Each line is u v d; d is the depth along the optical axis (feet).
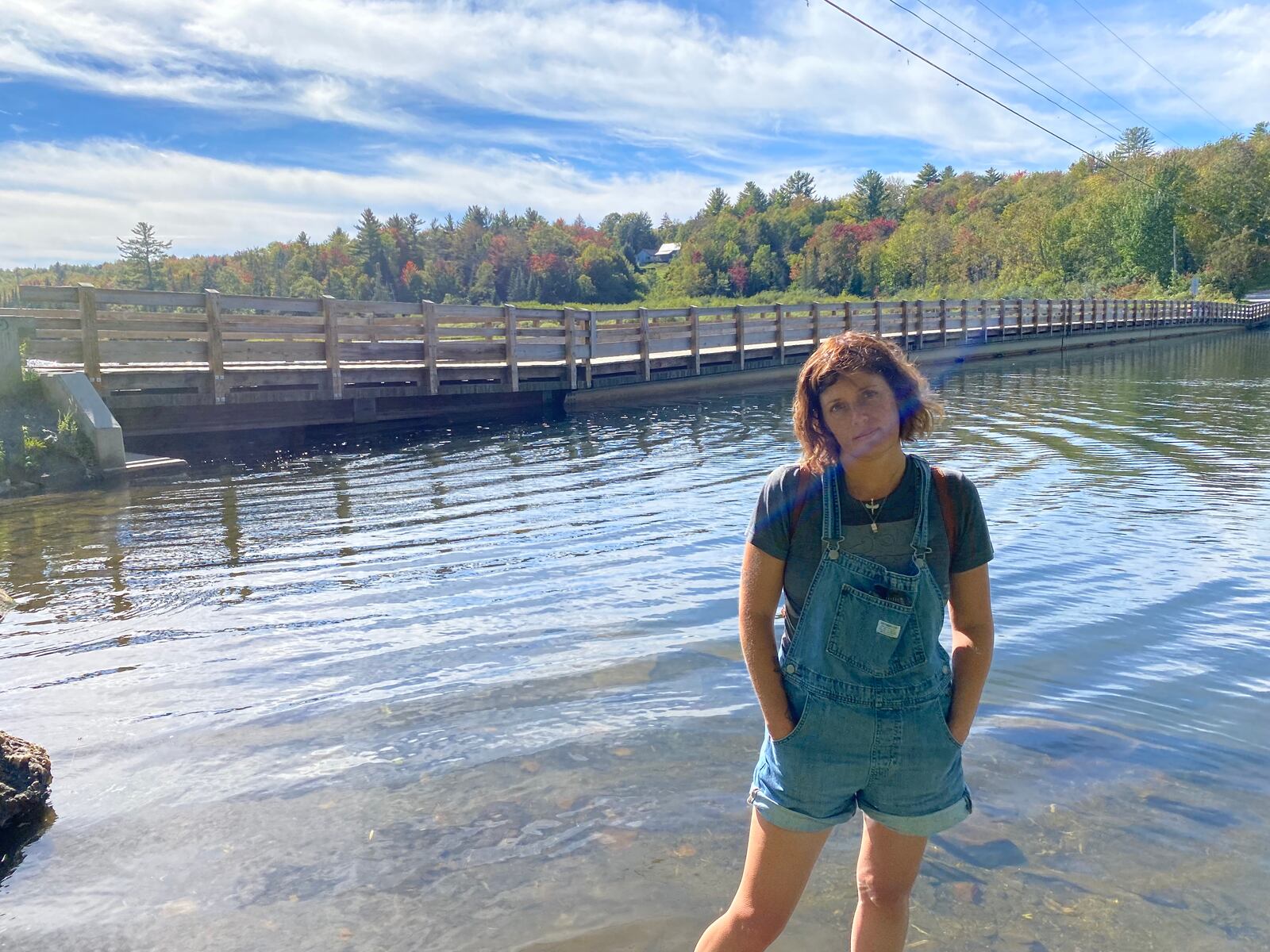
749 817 10.18
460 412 52.80
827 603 6.55
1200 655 14.64
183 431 40.42
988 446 37.93
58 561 21.61
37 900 8.91
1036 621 16.30
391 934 8.36
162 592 19.10
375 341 46.88
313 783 11.08
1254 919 8.39
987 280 289.12
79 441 32.37
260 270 534.37
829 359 6.38
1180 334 151.33
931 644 6.56
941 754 6.61
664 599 18.21
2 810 9.96
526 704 13.26
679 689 13.69
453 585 19.33
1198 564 19.74
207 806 10.58
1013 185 451.94
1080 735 11.98
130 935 8.38
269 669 14.79
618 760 11.53
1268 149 271.28
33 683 14.30
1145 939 8.14
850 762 6.57
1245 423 44.55
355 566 20.94
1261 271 239.91
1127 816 10.09
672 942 8.21
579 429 48.03
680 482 31.63
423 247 533.96
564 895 8.87
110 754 11.89
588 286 506.48
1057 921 8.39
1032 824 9.94
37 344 36.81
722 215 577.43
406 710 13.12
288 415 44.47
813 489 6.60
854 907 8.71
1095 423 45.29
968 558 6.65
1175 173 254.27
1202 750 11.53
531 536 23.85
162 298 38.63
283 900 8.87
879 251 389.60
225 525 25.38
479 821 10.19
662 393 64.59
